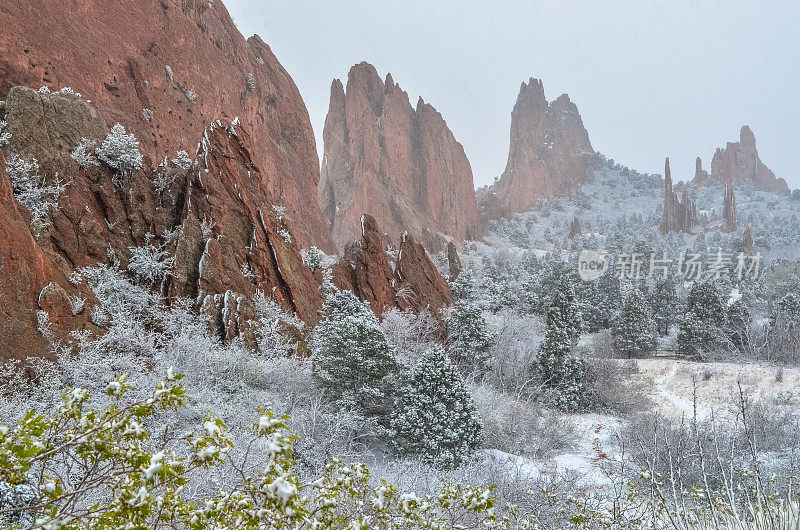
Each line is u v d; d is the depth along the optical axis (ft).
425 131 653.71
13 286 58.59
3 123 83.46
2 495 12.64
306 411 65.77
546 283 261.65
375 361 75.87
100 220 89.40
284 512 9.11
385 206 555.28
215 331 83.71
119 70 180.34
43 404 49.52
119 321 70.85
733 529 16.87
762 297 294.25
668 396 137.08
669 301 272.10
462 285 198.70
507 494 39.19
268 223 109.29
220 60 247.70
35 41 145.28
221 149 107.45
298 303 105.91
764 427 67.36
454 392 71.46
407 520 13.25
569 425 99.35
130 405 9.36
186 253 91.71
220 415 50.26
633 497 23.88
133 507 8.75
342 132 593.83
